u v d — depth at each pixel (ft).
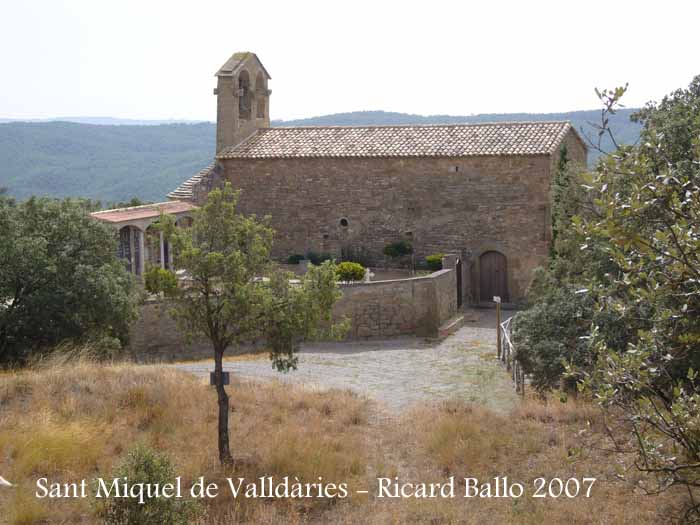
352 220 122.31
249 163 125.90
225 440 48.80
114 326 78.79
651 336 29.14
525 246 114.01
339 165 121.90
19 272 72.95
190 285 50.21
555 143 113.39
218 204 50.75
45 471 44.60
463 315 111.96
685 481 28.60
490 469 48.16
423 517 40.96
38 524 38.29
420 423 58.13
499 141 116.67
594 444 49.01
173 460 46.09
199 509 39.22
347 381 76.43
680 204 26.96
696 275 26.61
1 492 41.32
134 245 107.65
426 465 50.01
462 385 74.18
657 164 31.19
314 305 49.67
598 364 29.04
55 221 78.13
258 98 136.98
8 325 72.38
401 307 100.58
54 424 49.01
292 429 53.93
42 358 67.77
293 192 124.36
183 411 57.00
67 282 74.69
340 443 53.06
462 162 115.96
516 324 66.69
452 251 117.91
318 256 123.95
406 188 119.24
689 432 26.55
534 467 47.73
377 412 63.36
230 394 62.69
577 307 61.26
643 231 29.68
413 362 86.12
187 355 93.50
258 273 51.57
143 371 65.21
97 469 45.60
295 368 51.29
